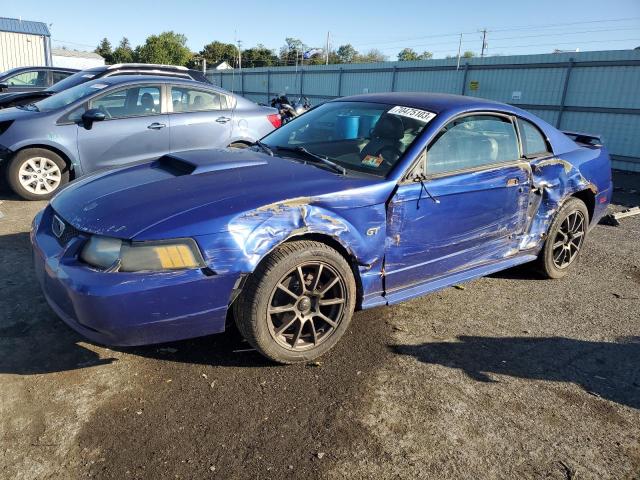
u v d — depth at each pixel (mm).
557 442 2465
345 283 2953
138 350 3020
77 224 2629
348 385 2797
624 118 13328
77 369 2801
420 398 2729
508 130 3869
